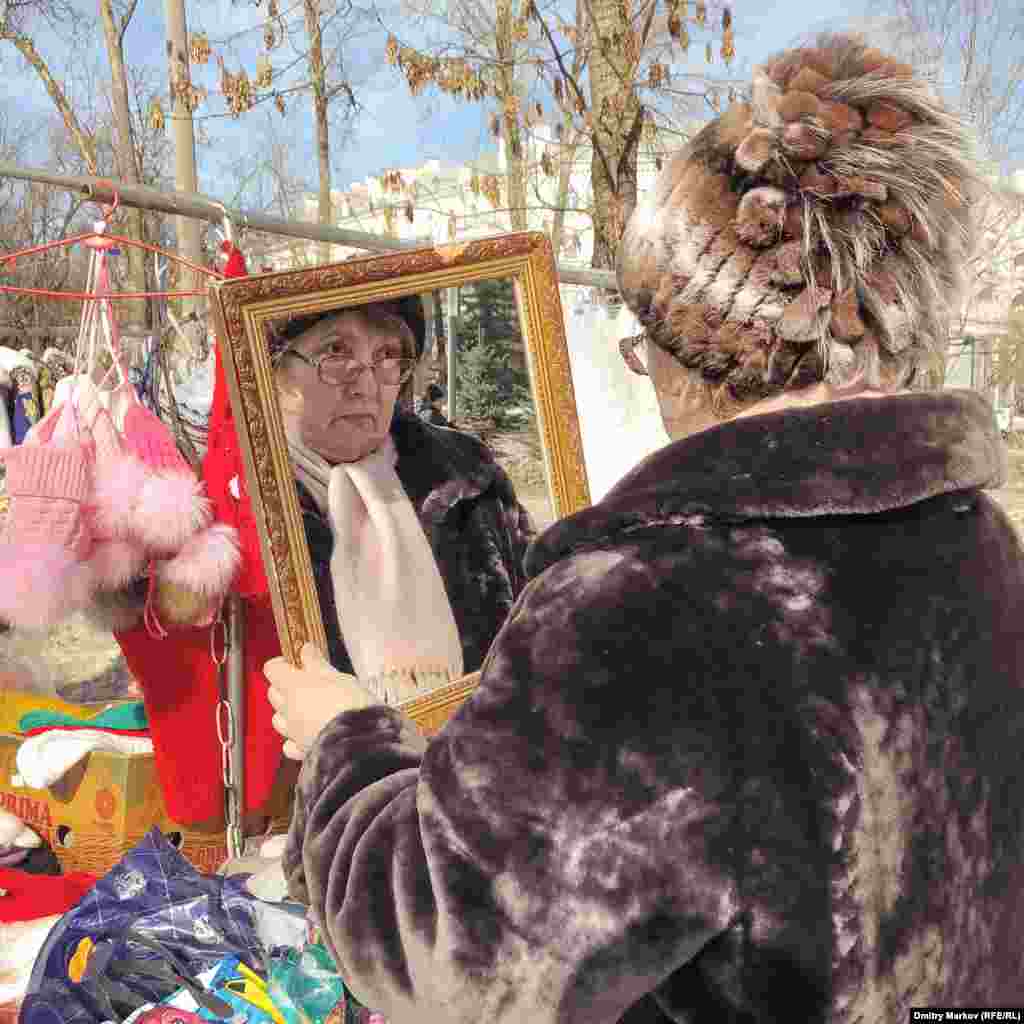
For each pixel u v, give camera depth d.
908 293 0.84
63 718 2.51
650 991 0.76
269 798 2.22
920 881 0.77
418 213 12.98
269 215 2.32
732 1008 0.72
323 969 1.74
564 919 0.69
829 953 0.70
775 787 0.70
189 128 6.34
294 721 1.26
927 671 0.79
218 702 2.13
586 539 0.80
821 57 0.93
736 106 0.88
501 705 0.74
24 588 1.78
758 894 0.69
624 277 0.91
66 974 1.89
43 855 2.46
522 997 0.70
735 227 0.83
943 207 0.87
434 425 1.53
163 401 2.27
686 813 0.69
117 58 10.99
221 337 1.35
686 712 0.71
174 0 6.11
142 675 2.14
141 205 2.06
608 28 5.28
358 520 1.48
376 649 1.50
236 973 1.85
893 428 0.81
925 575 0.83
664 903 0.68
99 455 1.89
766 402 0.87
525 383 1.56
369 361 1.46
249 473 1.38
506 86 8.27
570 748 0.71
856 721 0.74
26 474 1.81
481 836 0.71
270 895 2.06
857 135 0.85
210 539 1.89
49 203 11.70
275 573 1.39
